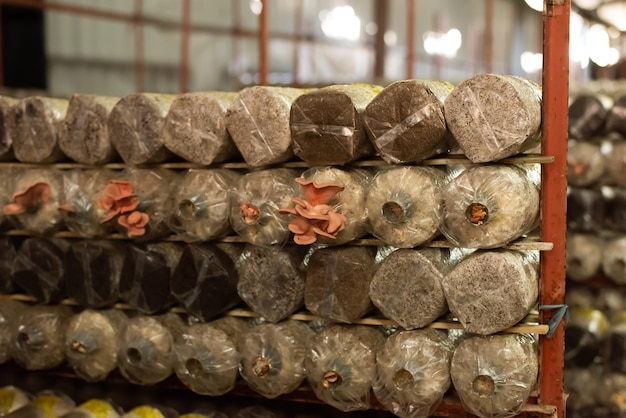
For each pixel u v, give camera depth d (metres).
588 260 3.51
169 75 7.42
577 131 3.42
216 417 2.65
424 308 2.24
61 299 2.74
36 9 6.03
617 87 3.74
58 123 2.64
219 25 7.77
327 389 2.37
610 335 3.51
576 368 3.54
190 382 2.53
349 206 2.24
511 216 2.11
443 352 2.27
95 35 6.73
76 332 2.65
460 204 2.14
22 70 6.18
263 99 2.30
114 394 2.90
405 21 9.29
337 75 8.70
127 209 2.45
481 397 2.21
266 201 2.32
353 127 2.19
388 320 2.33
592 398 3.55
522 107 2.05
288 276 2.37
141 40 6.71
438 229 2.22
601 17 6.28
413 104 2.13
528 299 2.17
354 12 8.56
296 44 7.93
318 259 2.32
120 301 2.70
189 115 2.40
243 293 2.44
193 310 2.46
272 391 2.46
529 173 2.33
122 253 2.66
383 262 2.27
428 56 9.73
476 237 2.15
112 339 2.65
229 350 2.47
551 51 2.19
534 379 2.24
